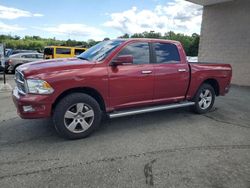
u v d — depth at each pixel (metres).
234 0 11.91
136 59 4.88
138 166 3.46
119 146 4.11
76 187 2.93
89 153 3.82
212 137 4.63
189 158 3.73
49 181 3.04
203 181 3.11
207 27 13.34
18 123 5.12
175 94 5.53
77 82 4.16
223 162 3.63
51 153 3.80
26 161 3.53
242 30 11.75
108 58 4.54
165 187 2.97
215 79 6.25
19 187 2.91
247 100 8.11
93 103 4.38
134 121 5.45
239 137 4.67
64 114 4.15
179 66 5.46
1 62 10.22
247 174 3.30
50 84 3.95
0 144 4.09
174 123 5.40
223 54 12.71
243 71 11.88
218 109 6.72
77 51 18.91
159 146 4.15
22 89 4.20
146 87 4.97
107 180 3.09
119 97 4.69
